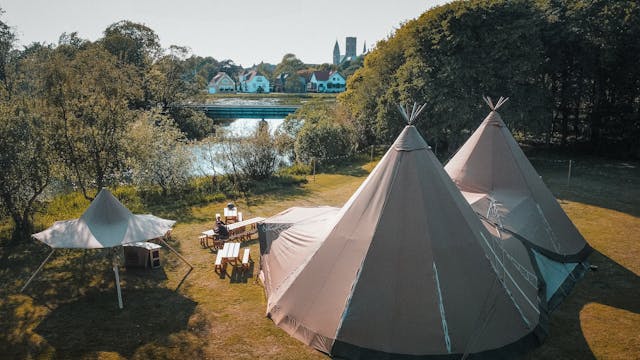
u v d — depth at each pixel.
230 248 12.68
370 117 32.28
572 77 28.92
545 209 12.70
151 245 12.52
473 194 12.67
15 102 14.29
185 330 9.28
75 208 17.62
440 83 25.45
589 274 12.02
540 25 26.86
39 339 8.95
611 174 24.12
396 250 8.60
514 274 9.50
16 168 13.27
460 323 8.08
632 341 8.91
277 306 9.60
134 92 17.81
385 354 7.88
